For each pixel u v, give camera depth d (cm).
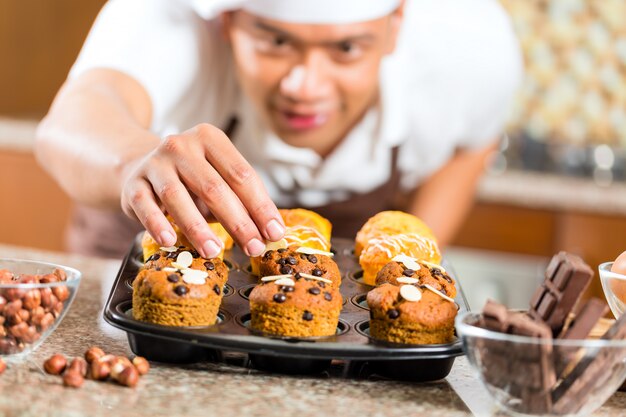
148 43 164
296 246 94
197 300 80
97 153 111
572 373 70
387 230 103
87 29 281
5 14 270
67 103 131
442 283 86
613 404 78
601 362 70
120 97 138
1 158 239
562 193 221
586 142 259
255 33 162
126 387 75
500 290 227
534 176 231
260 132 172
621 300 85
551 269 76
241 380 78
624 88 256
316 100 166
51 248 240
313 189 177
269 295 80
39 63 279
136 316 81
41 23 277
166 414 70
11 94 276
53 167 122
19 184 239
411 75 178
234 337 78
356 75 165
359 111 170
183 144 86
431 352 78
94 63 162
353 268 105
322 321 80
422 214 194
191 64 166
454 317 81
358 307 91
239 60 166
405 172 188
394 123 176
